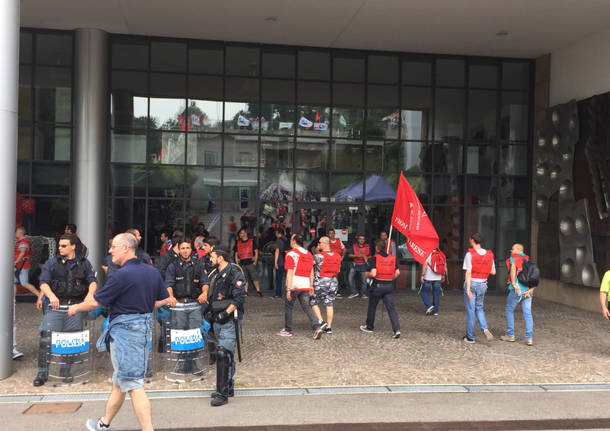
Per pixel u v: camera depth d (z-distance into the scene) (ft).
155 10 42.73
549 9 40.70
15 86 23.21
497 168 54.29
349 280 51.72
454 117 53.98
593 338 33.14
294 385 22.44
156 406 19.60
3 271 22.70
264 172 51.90
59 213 48.16
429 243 32.68
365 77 53.06
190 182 50.90
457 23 44.45
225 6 41.73
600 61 44.88
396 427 17.81
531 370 25.34
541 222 51.55
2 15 22.72
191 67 50.88
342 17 43.73
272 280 51.70
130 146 49.98
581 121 46.19
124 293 16.15
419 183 53.57
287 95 52.24
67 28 47.47
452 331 34.63
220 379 19.83
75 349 22.26
